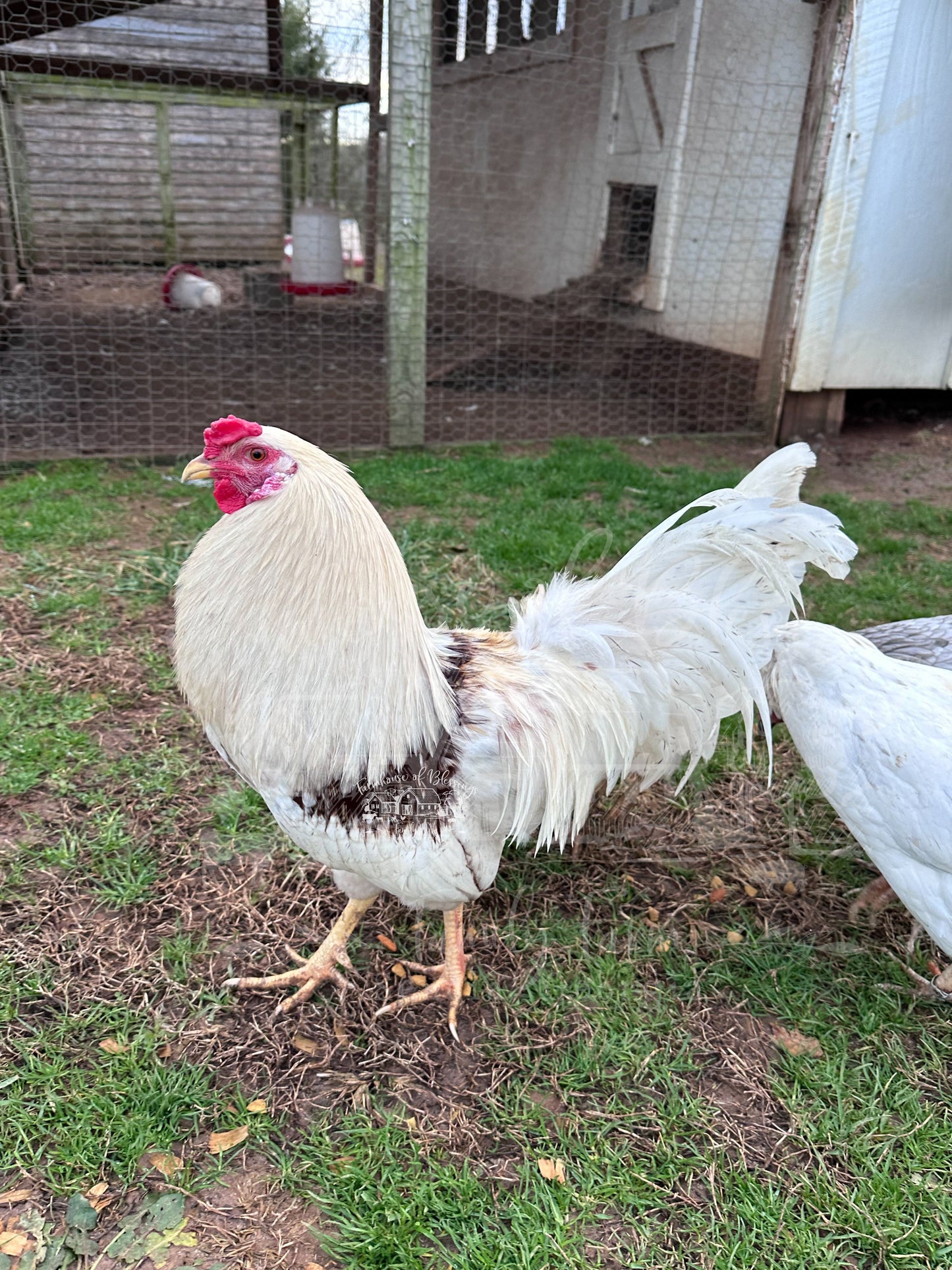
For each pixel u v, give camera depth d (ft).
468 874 2.61
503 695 2.61
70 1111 2.53
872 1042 2.92
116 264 14.92
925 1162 2.54
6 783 3.74
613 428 8.87
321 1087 2.69
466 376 10.47
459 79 14.02
